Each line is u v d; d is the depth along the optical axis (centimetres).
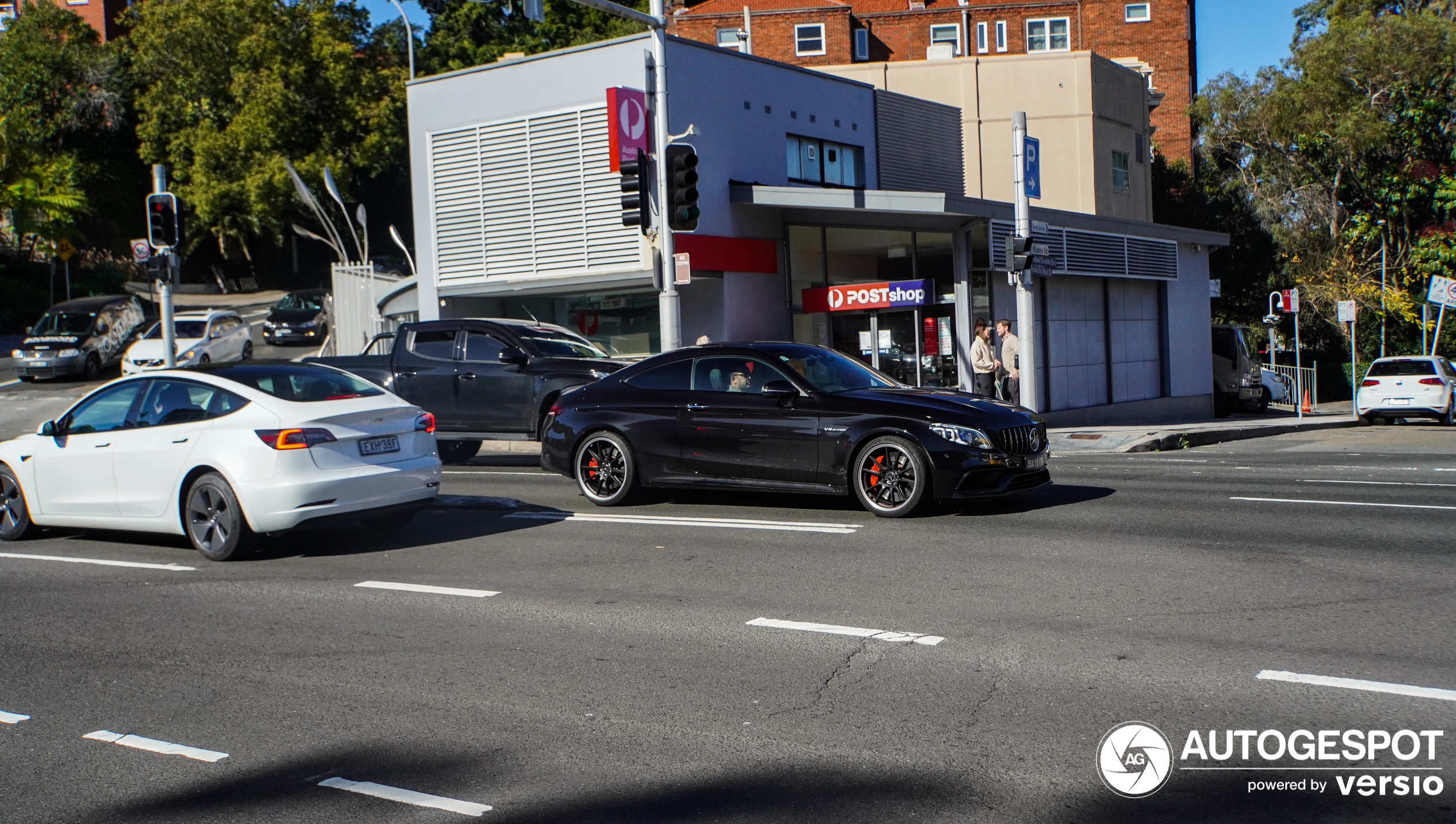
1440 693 488
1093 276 2503
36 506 1022
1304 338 4503
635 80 2078
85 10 6050
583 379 1431
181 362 3133
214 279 6512
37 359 3191
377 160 5428
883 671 547
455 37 5522
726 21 4828
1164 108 5231
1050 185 3334
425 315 2372
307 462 882
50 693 561
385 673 575
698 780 424
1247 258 4366
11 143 4784
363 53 5928
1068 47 5278
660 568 810
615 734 476
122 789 436
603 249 2130
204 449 904
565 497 1206
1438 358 2666
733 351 1098
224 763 461
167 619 709
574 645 613
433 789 424
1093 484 1226
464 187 2300
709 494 1184
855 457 1006
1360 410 2648
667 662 575
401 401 968
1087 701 495
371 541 977
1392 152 4125
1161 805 390
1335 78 4156
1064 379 2408
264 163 5138
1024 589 705
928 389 1077
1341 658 541
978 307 2183
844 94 2517
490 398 1489
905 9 5297
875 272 2203
